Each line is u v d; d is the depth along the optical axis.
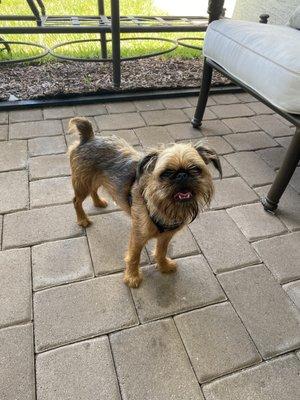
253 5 1.79
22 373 0.56
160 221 0.58
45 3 2.11
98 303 0.67
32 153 1.06
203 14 2.26
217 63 1.04
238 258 0.78
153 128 1.24
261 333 0.64
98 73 1.53
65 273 0.72
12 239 0.78
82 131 0.71
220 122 1.31
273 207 0.90
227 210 0.91
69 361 0.58
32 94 1.33
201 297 0.69
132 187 0.62
